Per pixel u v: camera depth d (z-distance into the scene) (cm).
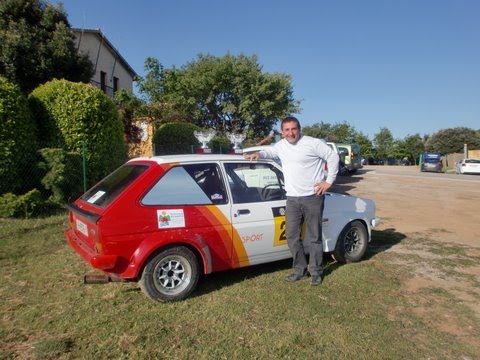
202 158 450
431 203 1216
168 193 414
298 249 468
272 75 3173
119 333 345
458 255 613
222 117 3322
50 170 830
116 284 456
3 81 803
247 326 364
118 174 458
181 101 2798
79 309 390
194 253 426
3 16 1380
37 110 910
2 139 782
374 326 369
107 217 381
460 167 3062
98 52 2345
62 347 317
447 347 338
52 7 1455
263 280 478
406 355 324
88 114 930
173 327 359
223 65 3061
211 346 329
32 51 1366
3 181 798
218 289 448
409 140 7719
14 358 305
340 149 2406
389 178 2198
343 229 544
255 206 464
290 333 352
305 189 451
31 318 369
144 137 1574
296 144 453
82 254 411
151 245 393
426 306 419
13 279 465
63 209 835
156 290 403
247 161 477
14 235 647
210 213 431
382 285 473
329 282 477
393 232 784
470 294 455
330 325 369
